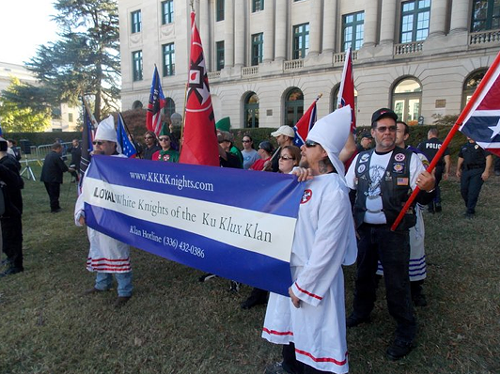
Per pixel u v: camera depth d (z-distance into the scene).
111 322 3.32
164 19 32.22
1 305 3.68
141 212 3.11
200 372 2.63
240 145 22.22
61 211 8.48
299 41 25.58
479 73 19.00
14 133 34.34
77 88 36.94
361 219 2.86
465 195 7.16
